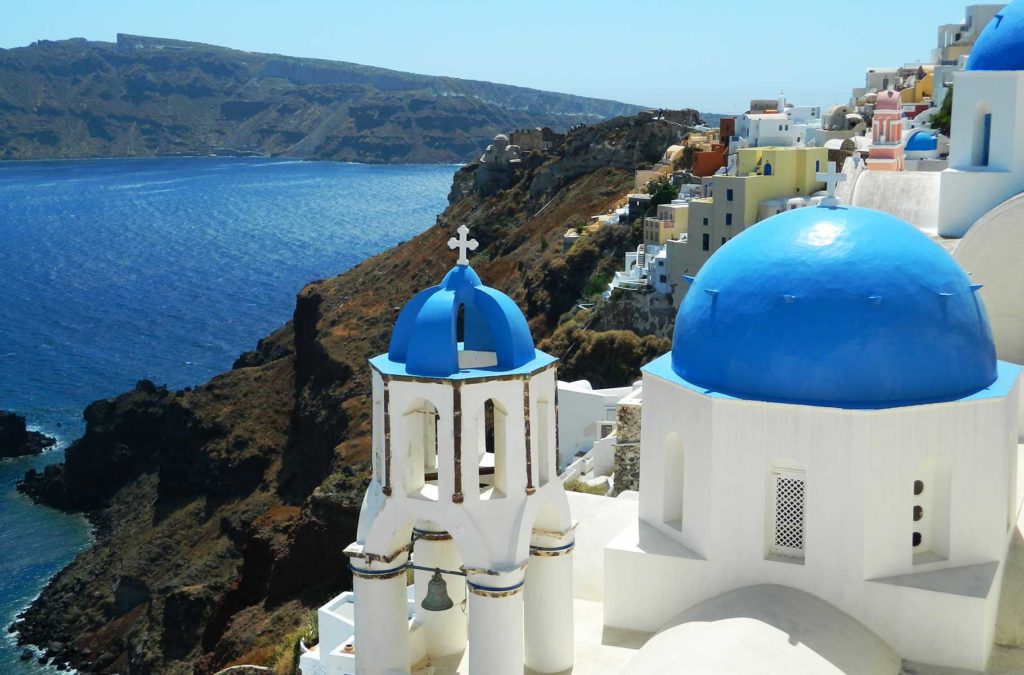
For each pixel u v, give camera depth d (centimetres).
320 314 11625
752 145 9906
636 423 3238
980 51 3020
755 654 1562
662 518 1956
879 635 1705
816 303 1730
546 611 1703
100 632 7094
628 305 7581
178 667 6025
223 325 16375
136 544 8250
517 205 12675
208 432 9425
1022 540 1900
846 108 10512
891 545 1706
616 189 11138
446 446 1539
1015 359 2497
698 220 7475
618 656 1802
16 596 7756
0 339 15375
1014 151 2928
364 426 8375
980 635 1655
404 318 1634
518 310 1625
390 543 1602
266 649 4288
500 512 1562
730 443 1764
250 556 5869
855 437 1672
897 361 1695
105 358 14275
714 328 1827
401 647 1641
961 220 3009
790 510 1767
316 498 5253
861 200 3369
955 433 1705
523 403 1558
